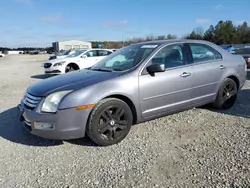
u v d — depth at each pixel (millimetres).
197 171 2961
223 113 5082
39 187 2799
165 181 2793
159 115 4258
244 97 6469
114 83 3730
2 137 4262
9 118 5340
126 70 3994
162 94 4168
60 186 2797
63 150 3691
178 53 4500
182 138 3938
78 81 3777
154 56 4176
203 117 4863
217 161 3166
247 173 2859
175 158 3301
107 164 3227
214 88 4953
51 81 4023
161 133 4156
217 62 4992
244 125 4375
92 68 4723
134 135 4109
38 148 3795
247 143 3639
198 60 4742
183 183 2738
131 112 3930
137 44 4898
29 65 26938
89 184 2807
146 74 4020
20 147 3854
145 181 2811
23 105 3812
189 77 4477
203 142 3756
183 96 4449
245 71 5625
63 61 13141
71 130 3461
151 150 3562
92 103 3527
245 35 71250
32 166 3264
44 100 3496
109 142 3734
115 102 3721
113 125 3756
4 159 3484
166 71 4219
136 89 3889
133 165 3172
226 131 4141
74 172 3076
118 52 4934
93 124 3572
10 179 2980
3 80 12758
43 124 3463
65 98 3434
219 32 72812
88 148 3719
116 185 2762
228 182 2711
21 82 11648
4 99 7445
